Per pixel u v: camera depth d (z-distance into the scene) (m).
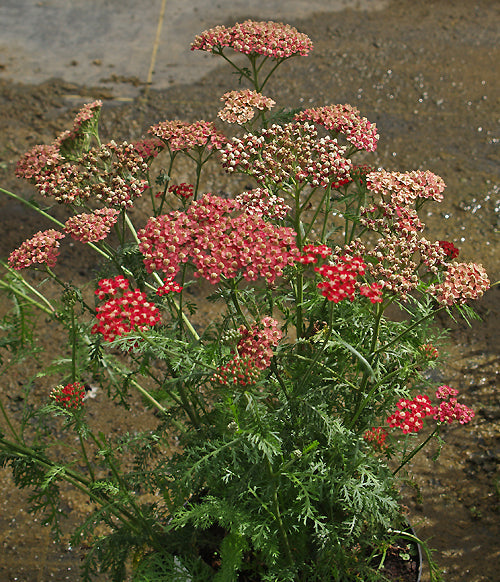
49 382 1.32
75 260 1.49
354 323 1.01
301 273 0.99
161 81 2.18
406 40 2.36
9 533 1.20
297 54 1.09
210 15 2.58
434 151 1.83
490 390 1.29
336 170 1.01
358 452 0.99
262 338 0.96
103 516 1.03
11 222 1.62
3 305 1.41
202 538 1.05
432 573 1.04
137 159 1.04
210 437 1.02
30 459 1.00
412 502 1.21
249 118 1.04
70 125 1.98
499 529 1.19
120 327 0.95
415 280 0.97
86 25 2.54
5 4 2.70
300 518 1.01
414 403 0.98
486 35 2.38
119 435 1.27
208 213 0.97
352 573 1.03
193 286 1.43
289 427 1.01
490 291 1.41
